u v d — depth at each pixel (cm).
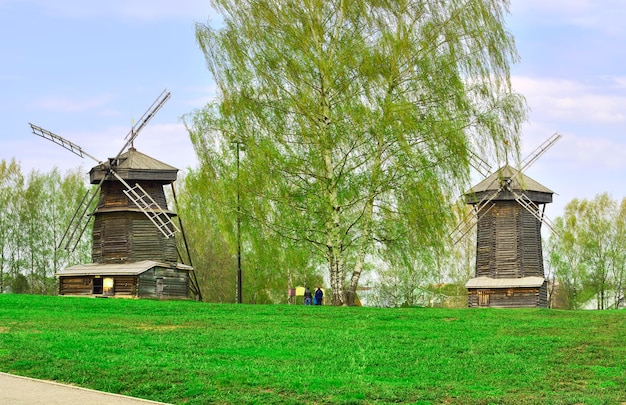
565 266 11669
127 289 7625
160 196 7994
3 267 11162
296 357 3084
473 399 2359
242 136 5466
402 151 5234
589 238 11638
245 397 2339
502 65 5522
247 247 5719
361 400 2327
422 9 5578
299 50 5444
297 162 5366
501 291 8500
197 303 5584
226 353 3161
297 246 5525
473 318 4628
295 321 4391
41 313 4616
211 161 5522
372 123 5184
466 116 5469
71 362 2797
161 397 2355
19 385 2455
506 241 8550
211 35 5484
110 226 7831
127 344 3278
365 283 11838
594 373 2842
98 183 8019
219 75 5456
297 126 5453
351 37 5547
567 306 12050
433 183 5184
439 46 5519
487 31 5506
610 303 11838
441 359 3100
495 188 8538
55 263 11112
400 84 5500
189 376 2594
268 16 5444
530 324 4262
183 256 11150
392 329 4053
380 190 5366
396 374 2803
